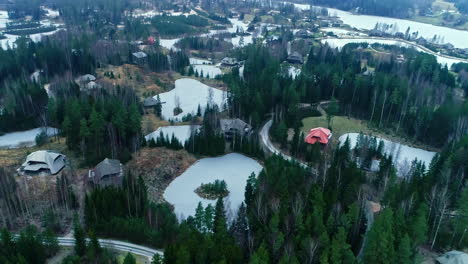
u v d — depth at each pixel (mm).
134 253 60125
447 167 76062
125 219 65500
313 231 57531
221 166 92250
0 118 109625
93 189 71438
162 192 80438
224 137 100375
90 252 54750
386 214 55625
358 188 67750
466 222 59281
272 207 63000
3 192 70000
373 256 51906
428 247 60875
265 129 114312
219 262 48750
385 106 116188
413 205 62750
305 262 53062
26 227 65312
